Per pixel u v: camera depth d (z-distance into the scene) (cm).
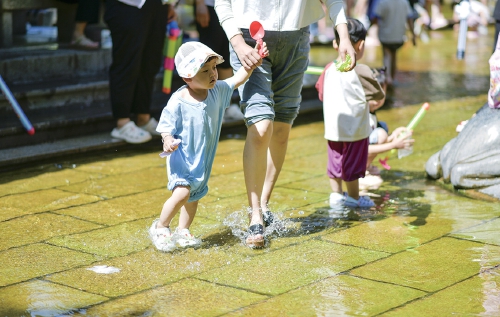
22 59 1048
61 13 1259
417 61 1838
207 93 581
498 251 582
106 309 474
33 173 834
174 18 988
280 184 803
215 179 816
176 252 584
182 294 500
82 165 872
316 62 1683
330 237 621
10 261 563
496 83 762
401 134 758
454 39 2338
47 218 675
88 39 1212
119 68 923
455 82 1511
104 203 726
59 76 1105
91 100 1061
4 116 948
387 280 523
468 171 748
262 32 565
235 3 610
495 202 719
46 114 977
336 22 620
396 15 1396
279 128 642
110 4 898
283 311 471
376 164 891
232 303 484
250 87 604
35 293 501
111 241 611
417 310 471
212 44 1047
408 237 619
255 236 588
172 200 576
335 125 689
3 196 745
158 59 955
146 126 985
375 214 688
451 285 513
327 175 800
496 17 867
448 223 656
